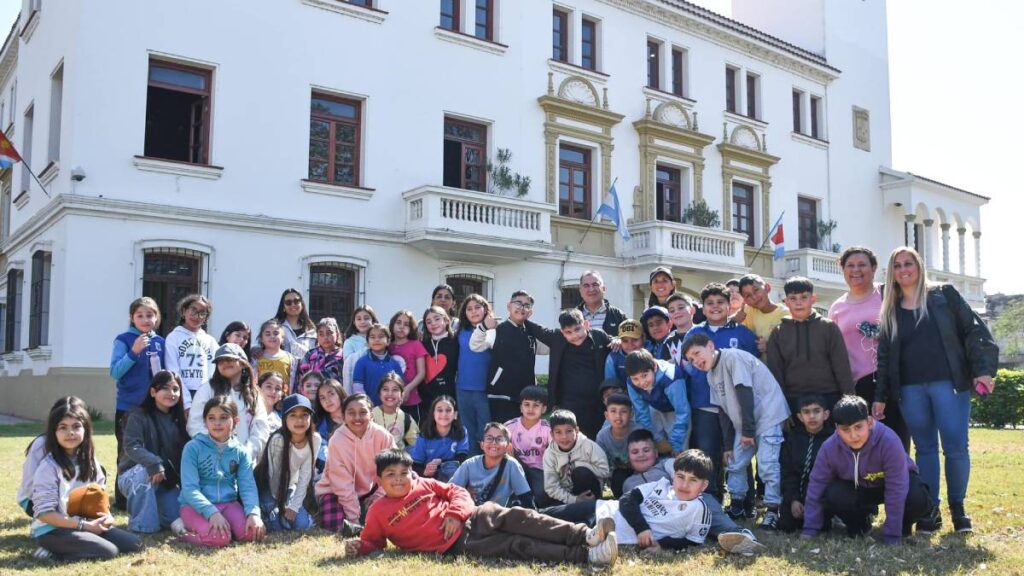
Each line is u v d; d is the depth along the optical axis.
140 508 6.01
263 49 15.74
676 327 7.48
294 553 5.40
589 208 20.62
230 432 6.04
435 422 7.15
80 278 13.77
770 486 6.10
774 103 25.12
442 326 8.45
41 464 5.36
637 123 21.30
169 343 6.93
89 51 14.03
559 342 7.65
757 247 24.11
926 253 28.52
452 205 17.03
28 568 4.94
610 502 5.75
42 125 16.72
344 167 16.89
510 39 19.23
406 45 17.56
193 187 14.88
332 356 8.35
